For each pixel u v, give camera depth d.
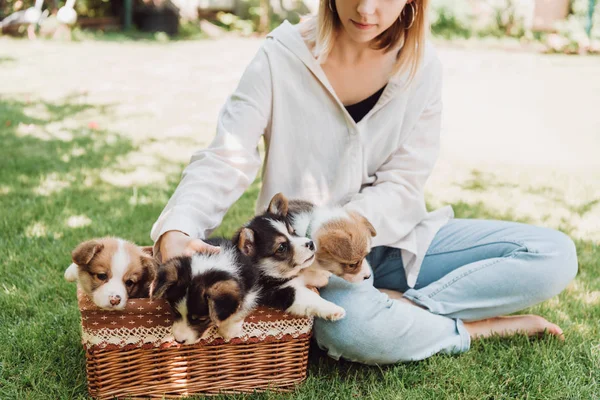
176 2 21.08
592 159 8.22
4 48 15.20
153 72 13.64
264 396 2.96
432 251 3.58
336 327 3.03
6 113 8.96
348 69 3.29
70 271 3.11
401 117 3.44
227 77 13.53
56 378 3.04
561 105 11.64
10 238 4.66
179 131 8.70
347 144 3.36
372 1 2.96
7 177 6.04
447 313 3.37
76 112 9.49
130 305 2.71
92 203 5.47
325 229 3.14
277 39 3.30
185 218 2.92
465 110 11.00
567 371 3.21
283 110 3.29
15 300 3.72
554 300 4.11
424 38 3.25
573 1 20.27
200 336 2.72
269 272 2.92
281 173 3.39
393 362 3.21
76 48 16.06
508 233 3.50
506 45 19.05
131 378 2.84
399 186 3.47
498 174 7.32
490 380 3.13
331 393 3.00
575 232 5.45
